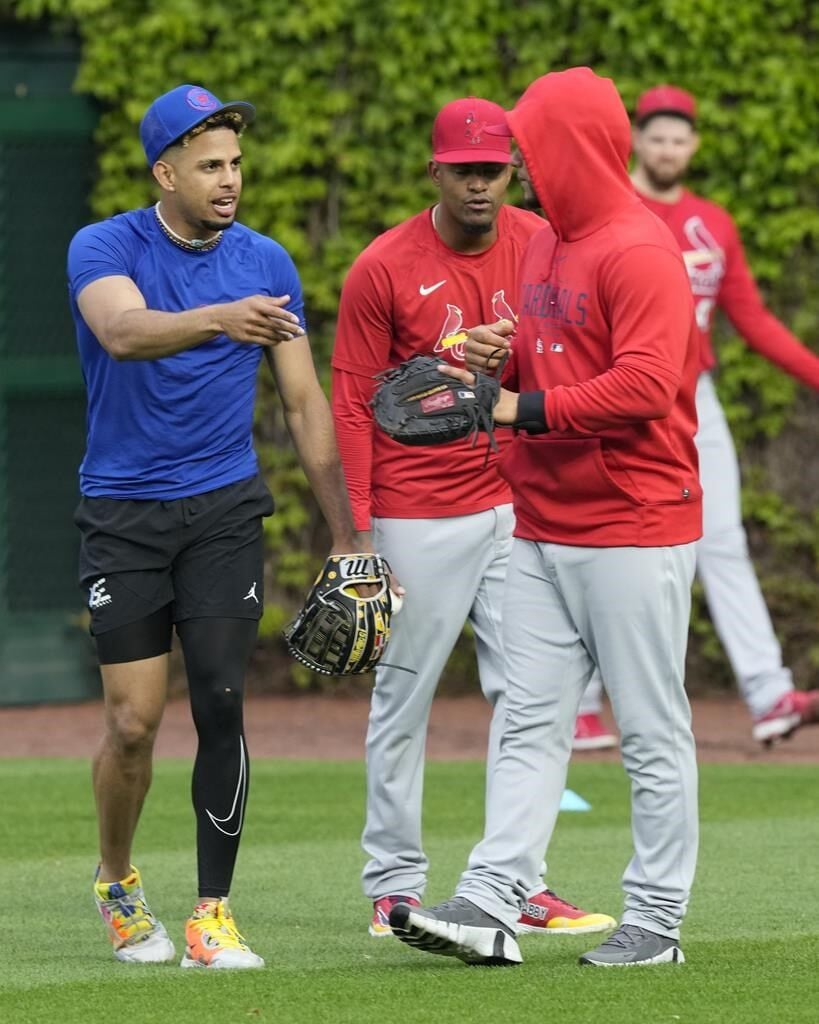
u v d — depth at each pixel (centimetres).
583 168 1739
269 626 4241
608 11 4109
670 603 1775
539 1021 1545
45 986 1722
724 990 1661
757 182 4116
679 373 1712
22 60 4159
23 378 4212
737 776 3216
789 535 4181
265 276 1927
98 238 1873
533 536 1806
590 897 2239
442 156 2041
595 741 3531
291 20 4112
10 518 4222
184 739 3703
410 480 2106
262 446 4234
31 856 2548
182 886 2325
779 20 4088
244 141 4166
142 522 1869
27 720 4053
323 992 1672
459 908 1756
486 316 2117
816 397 4188
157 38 4131
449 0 4116
